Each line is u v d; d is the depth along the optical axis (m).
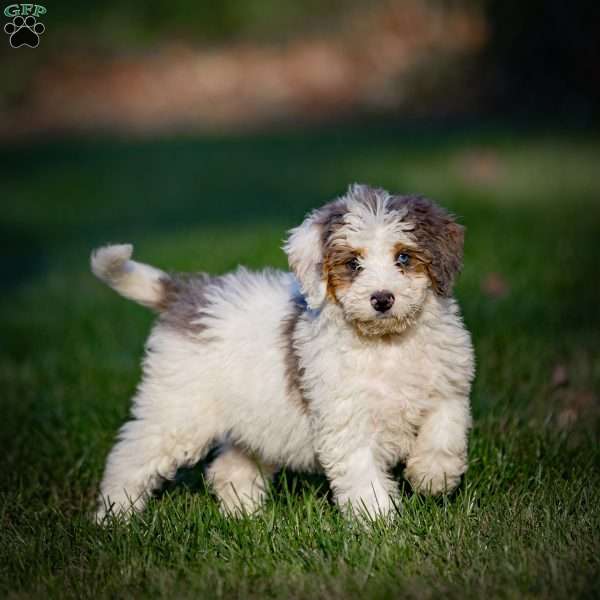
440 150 24.81
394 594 5.88
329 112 32.78
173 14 40.66
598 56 28.08
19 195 24.53
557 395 9.70
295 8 40.00
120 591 6.28
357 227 7.08
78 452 9.18
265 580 6.28
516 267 14.09
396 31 35.06
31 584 6.48
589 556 6.15
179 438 7.89
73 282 16.67
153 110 35.25
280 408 7.53
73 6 40.16
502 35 30.19
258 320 7.74
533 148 24.23
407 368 7.10
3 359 12.43
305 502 7.41
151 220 20.73
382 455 7.35
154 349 8.02
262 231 17.52
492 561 6.18
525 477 7.72
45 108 35.69
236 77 37.09
